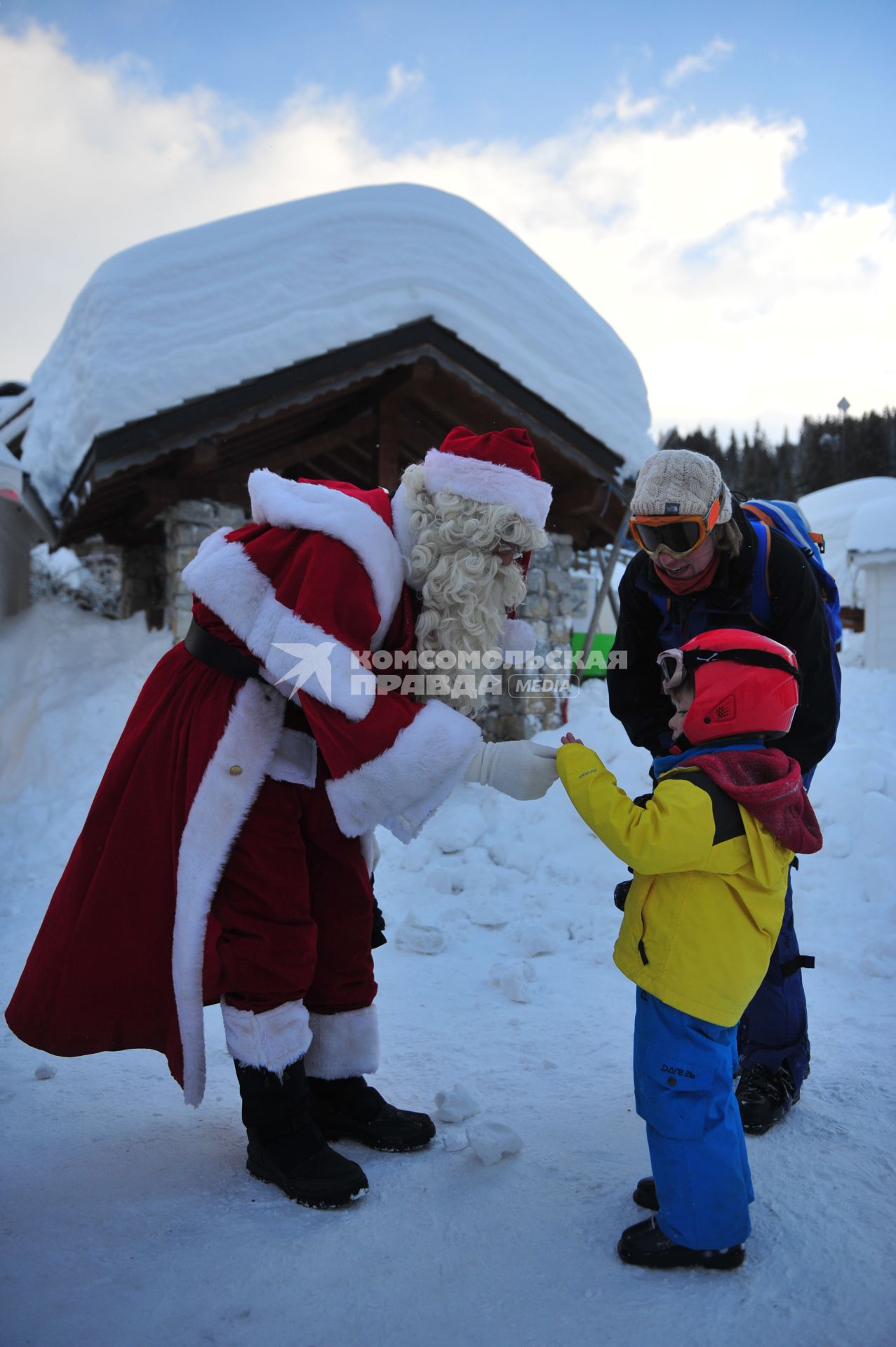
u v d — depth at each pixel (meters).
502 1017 3.27
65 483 7.16
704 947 1.91
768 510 2.55
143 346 6.28
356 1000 2.43
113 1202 2.13
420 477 2.32
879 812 4.96
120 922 2.17
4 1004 3.40
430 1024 3.21
